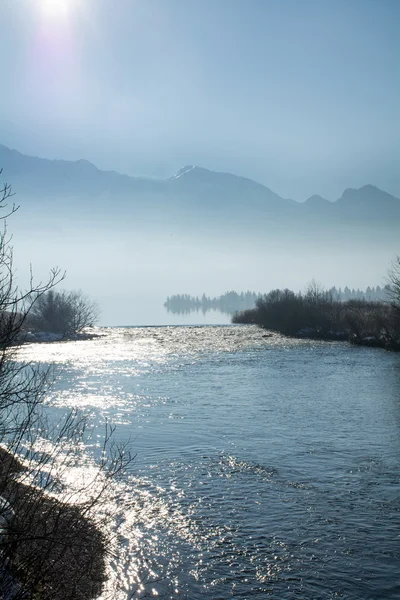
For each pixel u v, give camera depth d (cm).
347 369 4066
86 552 1035
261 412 2583
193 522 1334
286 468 1756
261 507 1441
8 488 970
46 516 927
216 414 2536
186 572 1104
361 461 1833
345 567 1145
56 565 947
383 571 1134
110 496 1437
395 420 2414
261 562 1159
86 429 2172
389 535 1290
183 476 1655
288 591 1057
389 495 1532
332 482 1631
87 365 4294
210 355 5072
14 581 785
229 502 1469
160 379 3603
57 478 1076
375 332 6119
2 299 804
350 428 2277
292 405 2747
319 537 1276
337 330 7188
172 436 2125
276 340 6725
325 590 1062
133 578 1060
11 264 809
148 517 1346
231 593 1039
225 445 2009
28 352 5331
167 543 1216
